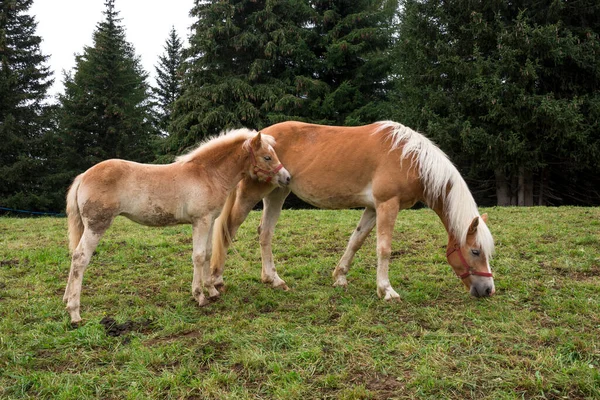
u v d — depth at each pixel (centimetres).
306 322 388
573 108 1202
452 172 441
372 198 459
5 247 695
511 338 346
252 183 483
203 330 371
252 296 464
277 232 783
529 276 514
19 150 1897
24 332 370
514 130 1311
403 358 316
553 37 1213
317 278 534
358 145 460
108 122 2406
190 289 492
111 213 389
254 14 1936
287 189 510
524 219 856
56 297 458
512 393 267
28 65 2222
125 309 425
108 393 283
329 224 848
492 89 1259
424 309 413
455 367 301
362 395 268
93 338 351
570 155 1310
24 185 1891
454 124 1336
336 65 1931
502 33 1270
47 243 730
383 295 450
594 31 1383
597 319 380
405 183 443
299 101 1791
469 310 409
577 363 299
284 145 489
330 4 2025
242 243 710
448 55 1423
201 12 1975
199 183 424
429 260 599
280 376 293
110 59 2495
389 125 468
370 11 1970
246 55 2017
